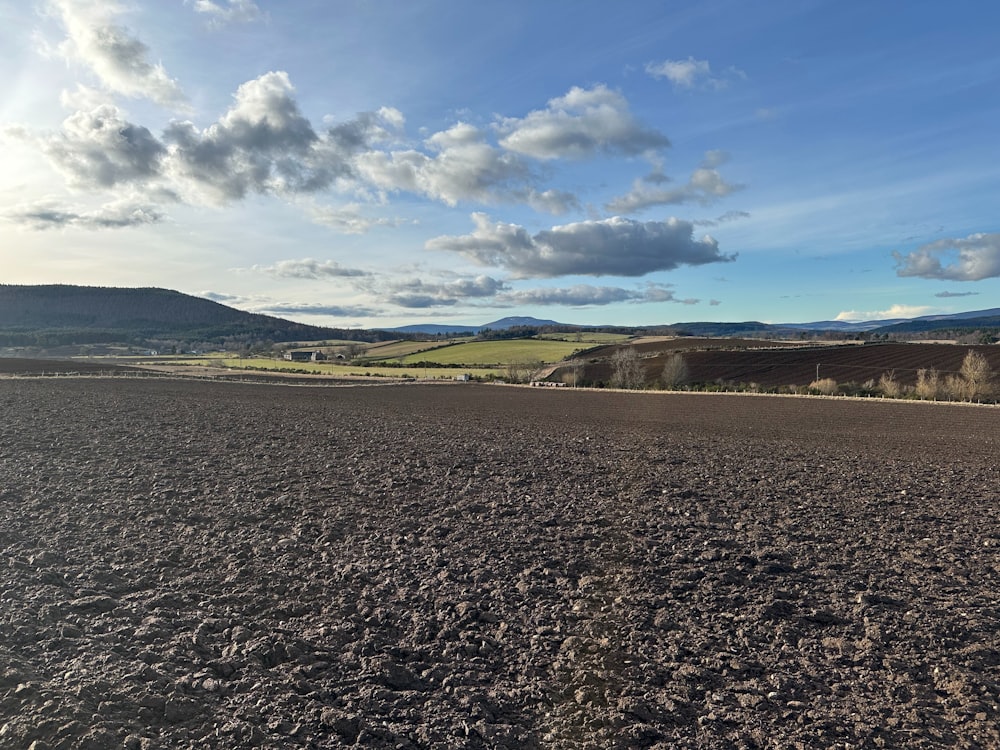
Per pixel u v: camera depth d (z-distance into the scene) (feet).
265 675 16.30
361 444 58.54
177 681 15.34
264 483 39.27
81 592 20.79
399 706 15.34
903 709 15.84
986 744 14.35
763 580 24.81
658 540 29.66
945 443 74.95
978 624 20.75
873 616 21.48
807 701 16.17
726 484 44.01
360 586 23.00
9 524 28.53
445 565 25.54
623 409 125.59
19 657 15.80
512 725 14.71
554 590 23.21
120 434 58.08
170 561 24.71
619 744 14.16
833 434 84.94
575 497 38.40
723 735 14.62
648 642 19.31
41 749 12.14
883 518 34.63
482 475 44.55
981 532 31.86
